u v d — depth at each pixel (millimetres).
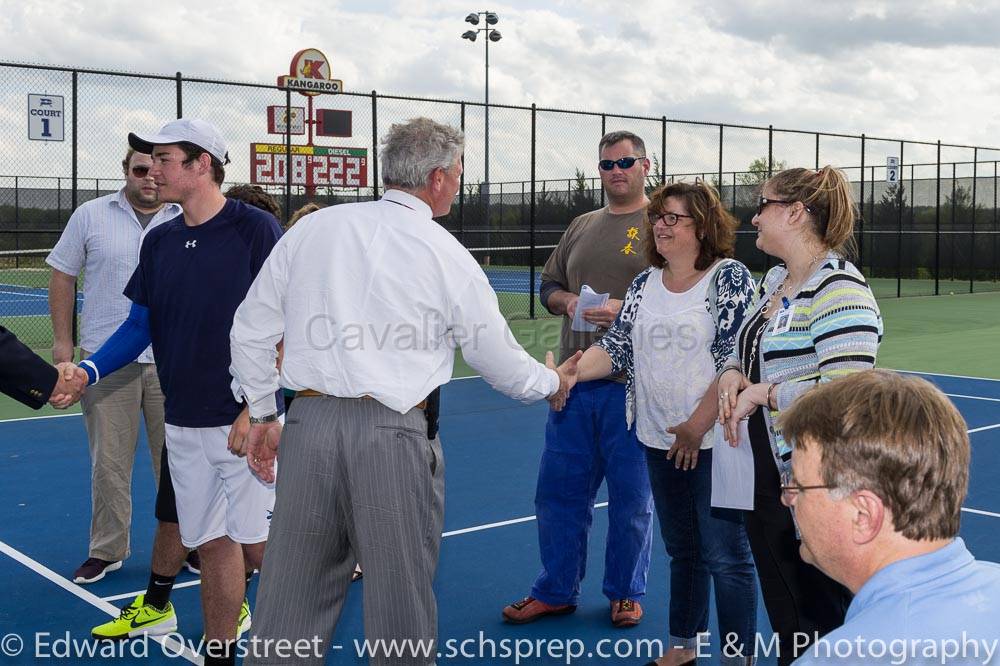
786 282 2922
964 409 9742
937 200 24891
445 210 2896
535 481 6789
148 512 5902
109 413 4715
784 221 2814
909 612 1239
